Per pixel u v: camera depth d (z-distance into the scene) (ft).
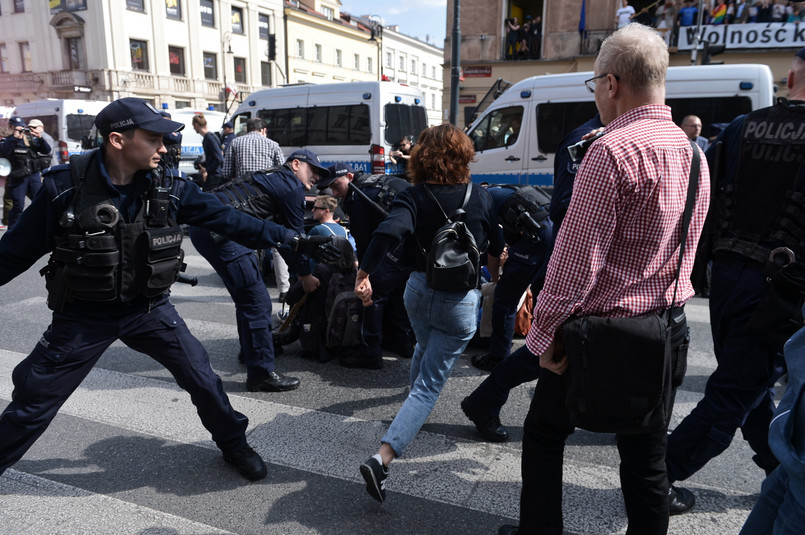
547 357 5.78
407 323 14.05
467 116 59.98
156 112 6.85
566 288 5.33
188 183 7.64
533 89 28.99
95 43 100.17
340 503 8.20
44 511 7.93
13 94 111.34
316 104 35.99
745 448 9.84
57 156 56.08
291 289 13.60
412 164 8.54
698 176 5.53
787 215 6.88
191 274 23.21
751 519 5.24
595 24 55.88
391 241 7.94
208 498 8.29
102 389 12.07
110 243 6.86
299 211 10.91
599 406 5.37
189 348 8.12
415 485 8.64
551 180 28.94
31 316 17.44
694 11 48.08
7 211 32.12
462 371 13.16
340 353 13.46
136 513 7.91
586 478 8.84
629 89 5.48
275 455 9.48
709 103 25.36
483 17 60.08
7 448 7.16
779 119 7.04
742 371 7.07
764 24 46.37
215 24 116.26
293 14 134.82
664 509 5.83
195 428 10.38
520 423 10.68
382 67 178.40
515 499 8.30
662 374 5.29
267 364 11.86
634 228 5.26
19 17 107.65
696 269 7.88
